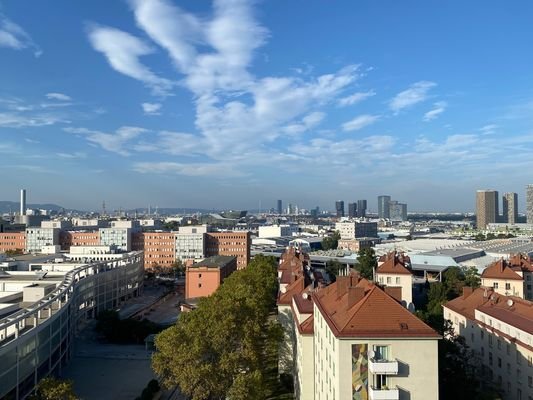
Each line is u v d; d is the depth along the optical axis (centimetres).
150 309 18562
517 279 14588
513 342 8669
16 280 14025
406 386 5772
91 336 14312
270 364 10494
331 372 6356
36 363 8906
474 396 7300
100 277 17625
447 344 7850
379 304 6138
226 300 8619
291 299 10125
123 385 10200
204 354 7819
